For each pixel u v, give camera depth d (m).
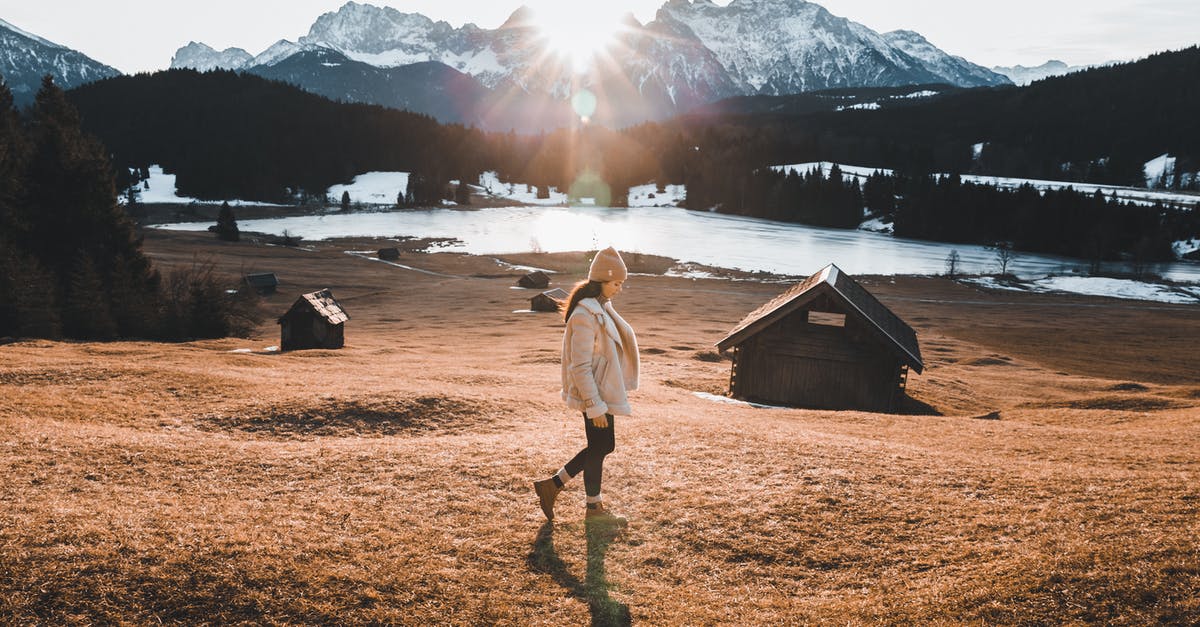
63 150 54.34
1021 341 78.12
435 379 23.56
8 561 4.77
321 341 53.22
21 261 44.78
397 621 4.50
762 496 6.98
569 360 5.92
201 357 28.77
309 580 4.86
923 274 153.38
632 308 96.44
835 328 31.52
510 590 5.00
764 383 32.25
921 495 6.94
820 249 191.12
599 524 6.19
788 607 4.85
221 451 8.19
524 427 13.10
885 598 4.87
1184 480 7.04
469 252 170.25
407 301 100.69
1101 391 39.34
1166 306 120.62
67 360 20.23
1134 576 4.66
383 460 8.00
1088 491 6.76
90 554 4.94
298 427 12.48
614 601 4.90
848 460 8.45
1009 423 18.31
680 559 5.62
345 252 165.50
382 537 5.73
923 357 57.16
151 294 56.81
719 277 141.00
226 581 4.74
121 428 11.08
